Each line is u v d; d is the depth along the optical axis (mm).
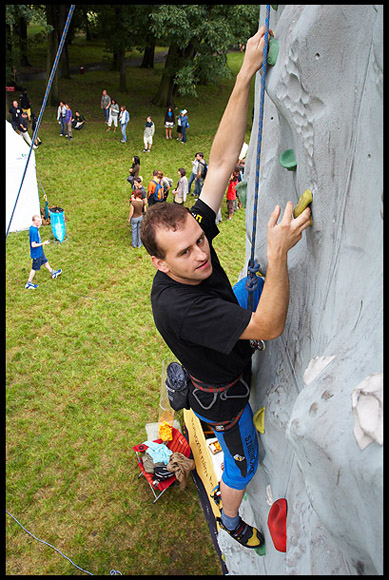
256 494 3162
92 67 29781
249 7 17391
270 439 2684
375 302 1595
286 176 2592
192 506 6047
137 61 32281
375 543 1361
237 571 4320
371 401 1375
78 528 5750
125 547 5594
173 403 2666
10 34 22078
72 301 9477
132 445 6707
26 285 9719
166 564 5438
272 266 1961
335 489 1504
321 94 1915
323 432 1530
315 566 2037
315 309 2195
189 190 14250
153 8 17500
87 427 6941
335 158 1926
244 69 2342
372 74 1598
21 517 5820
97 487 6184
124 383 7680
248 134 18797
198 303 2029
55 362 8039
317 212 2061
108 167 15734
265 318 1934
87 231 11906
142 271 10523
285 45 2064
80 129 19188
